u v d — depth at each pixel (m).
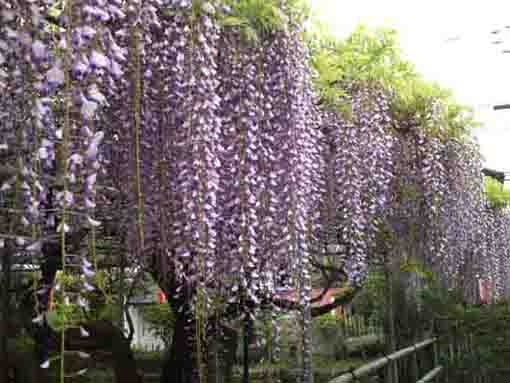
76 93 1.92
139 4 2.35
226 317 3.52
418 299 7.30
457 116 5.16
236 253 2.88
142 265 3.15
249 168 2.86
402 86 4.61
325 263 4.99
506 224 7.62
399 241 5.13
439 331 7.86
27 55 1.87
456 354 7.94
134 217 2.75
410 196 4.92
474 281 7.04
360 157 4.12
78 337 3.91
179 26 2.63
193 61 2.54
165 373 4.23
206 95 2.55
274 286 3.19
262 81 2.95
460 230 5.24
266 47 2.98
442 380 7.74
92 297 3.72
